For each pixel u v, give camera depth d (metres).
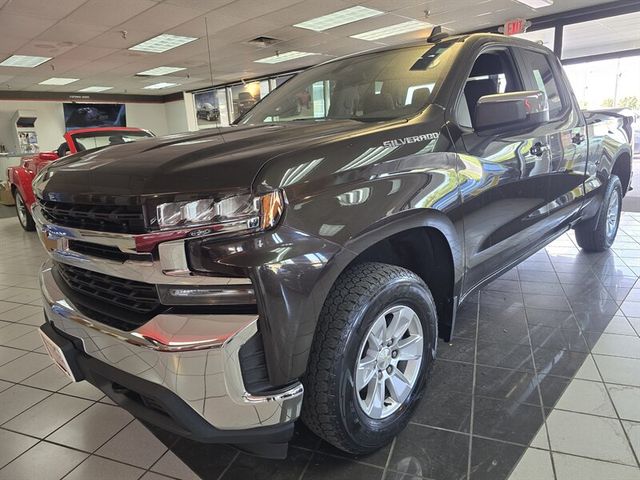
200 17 7.99
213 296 1.24
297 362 1.31
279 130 1.75
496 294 3.16
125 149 1.64
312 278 1.29
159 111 20.44
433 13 8.36
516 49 2.50
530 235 2.49
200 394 1.24
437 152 1.74
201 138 1.71
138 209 1.27
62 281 1.71
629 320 2.68
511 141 2.17
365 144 1.53
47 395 2.26
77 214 1.44
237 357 1.23
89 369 1.50
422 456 1.66
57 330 1.64
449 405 1.95
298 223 1.29
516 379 2.12
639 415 1.83
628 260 3.77
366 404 1.60
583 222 3.68
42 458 1.79
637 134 9.28
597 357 2.28
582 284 3.28
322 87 2.39
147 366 1.28
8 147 16.98
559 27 8.76
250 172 1.26
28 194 6.75
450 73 2.01
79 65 11.78
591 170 3.18
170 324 1.24
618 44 10.15
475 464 1.61
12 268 4.91
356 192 1.43
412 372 1.75
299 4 7.51
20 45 9.29
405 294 1.61
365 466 1.63
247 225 1.23
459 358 2.33
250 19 8.29
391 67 2.22
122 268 1.35
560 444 1.68
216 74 14.55
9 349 2.81
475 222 1.94
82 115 18.16
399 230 1.54
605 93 10.41
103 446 1.85
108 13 7.50
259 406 1.28
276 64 13.27
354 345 1.45
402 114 1.92
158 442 1.86
